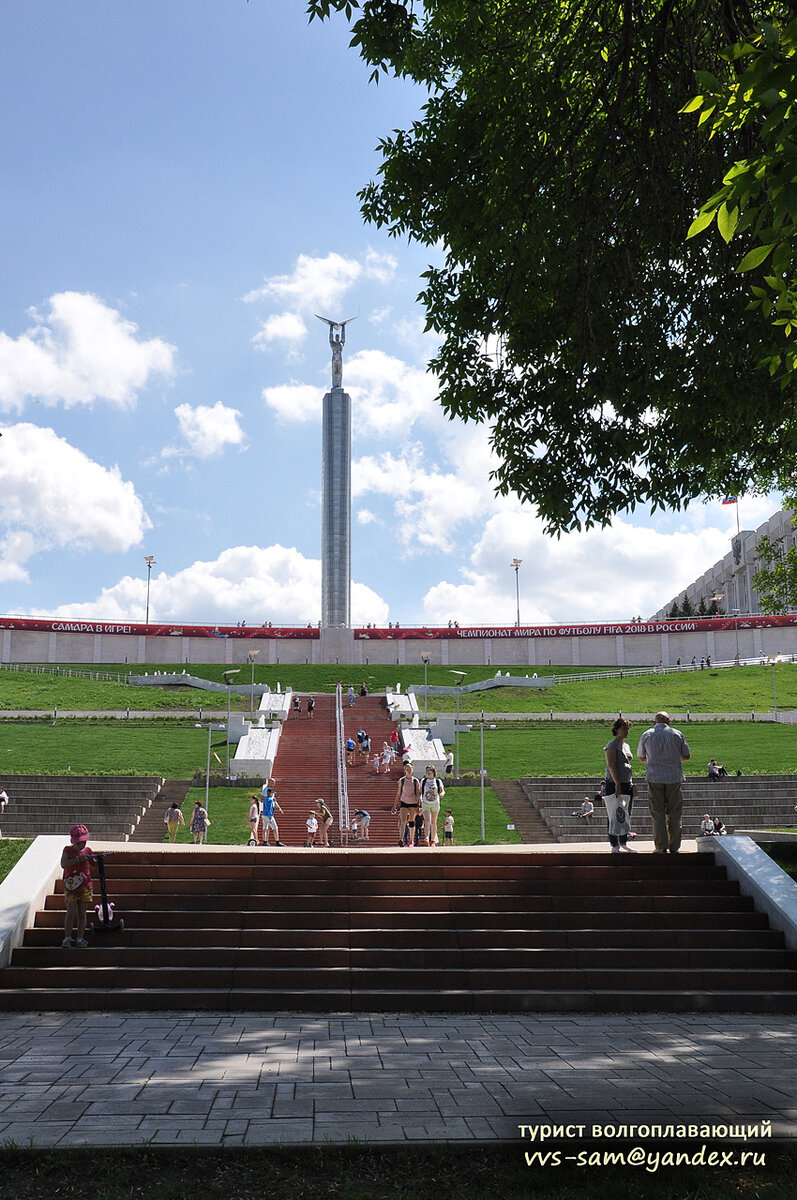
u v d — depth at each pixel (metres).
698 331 10.32
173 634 88.81
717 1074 6.13
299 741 47.50
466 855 11.54
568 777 36.91
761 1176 4.45
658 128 9.84
